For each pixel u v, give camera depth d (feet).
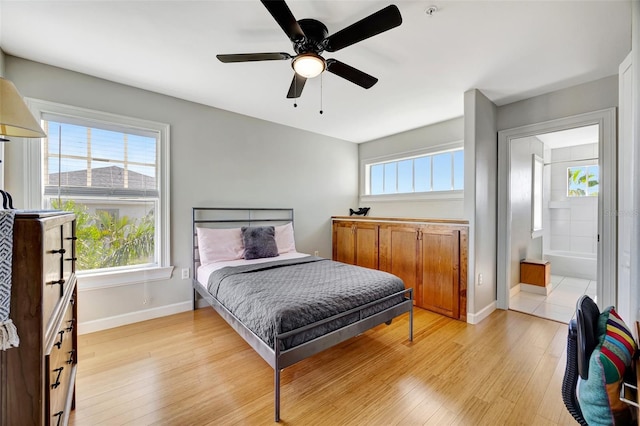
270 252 10.74
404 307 7.75
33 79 7.39
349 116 11.73
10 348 2.64
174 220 9.86
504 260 10.41
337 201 15.30
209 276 8.67
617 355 3.30
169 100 9.66
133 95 8.93
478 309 9.41
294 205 13.41
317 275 8.05
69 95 7.88
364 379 6.15
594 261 14.84
